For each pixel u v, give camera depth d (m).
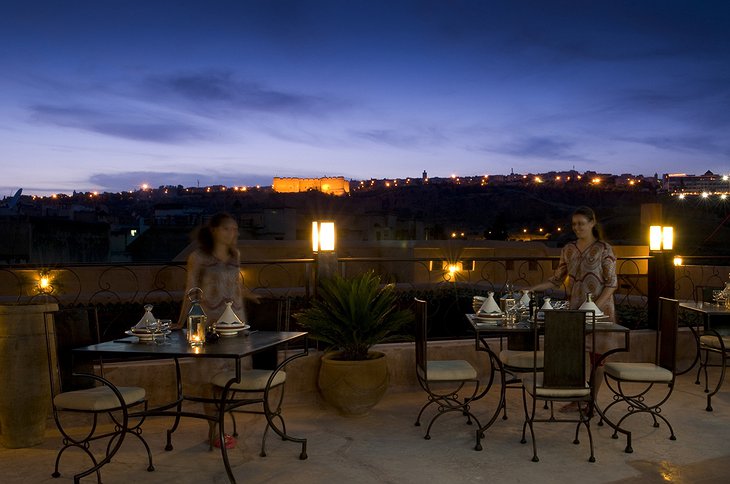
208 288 5.00
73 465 4.58
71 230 32.09
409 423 5.55
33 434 4.97
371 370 5.60
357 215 39.50
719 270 10.95
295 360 6.14
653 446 4.96
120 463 4.62
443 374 5.17
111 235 39.44
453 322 10.82
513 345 6.28
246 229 34.03
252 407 5.92
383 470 4.46
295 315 5.95
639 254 18.23
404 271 21.31
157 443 5.05
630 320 9.70
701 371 7.54
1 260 29.44
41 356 4.97
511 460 4.66
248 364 5.16
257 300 5.38
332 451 4.85
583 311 4.58
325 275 6.45
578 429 5.00
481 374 6.90
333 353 5.90
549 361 4.62
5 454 4.81
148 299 11.74
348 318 5.71
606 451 4.85
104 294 11.81
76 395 4.31
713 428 5.41
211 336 4.40
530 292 5.84
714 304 6.87
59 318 4.46
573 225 5.64
